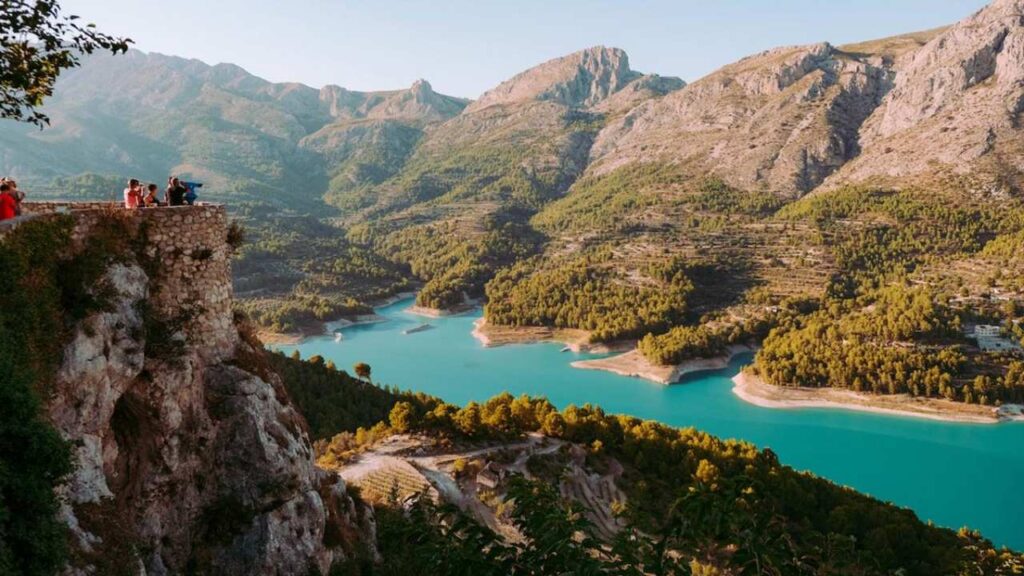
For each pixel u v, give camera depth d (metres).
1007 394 172.25
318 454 86.31
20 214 22.09
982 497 127.19
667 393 193.88
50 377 20.05
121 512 22.08
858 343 199.50
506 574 13.62
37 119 23.50
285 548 26.36
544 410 110.81
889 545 74.75
